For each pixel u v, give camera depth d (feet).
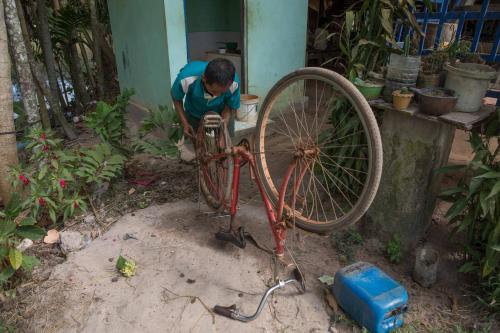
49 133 9.43
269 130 14.56
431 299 7.11
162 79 14.07
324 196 9.94
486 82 6.85
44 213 9.67
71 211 8.85
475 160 6.71
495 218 6.73
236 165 7.17
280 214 6.73
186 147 13.75
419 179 7.63
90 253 8.18
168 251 8.21
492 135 7.25
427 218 8.38
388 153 8.01
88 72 21.65
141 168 12.05
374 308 6.00
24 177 8.58
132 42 16.03
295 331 6.41
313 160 6.56
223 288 7.25
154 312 6.75
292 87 16.87
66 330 6.52
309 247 8.37
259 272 7.62
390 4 8.21
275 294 7.08
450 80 7.17
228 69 7.17
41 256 8.33
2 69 8.45
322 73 6.45
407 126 7.55
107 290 7.23
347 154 9.02
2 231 7.04
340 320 6.61
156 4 12.94
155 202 10.12
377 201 8.43
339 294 6.72
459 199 7.14
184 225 9.09
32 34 17.28
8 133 8.86
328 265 7.85
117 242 8.53
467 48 8.30
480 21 8.19
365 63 9.00
